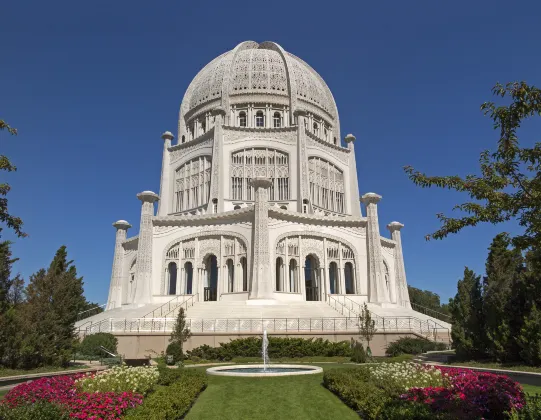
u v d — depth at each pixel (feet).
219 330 121.49
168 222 181.27
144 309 154.61
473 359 82.64
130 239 194.18
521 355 71.41
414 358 102.58
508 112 38.40
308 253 176.96
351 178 232.53
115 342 113.91
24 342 78.13
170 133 233.35
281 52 247.50
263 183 166.50
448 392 44.57
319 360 100.32
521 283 76.54
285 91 235.20
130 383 52.80
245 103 229.45
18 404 41.70
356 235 185.26
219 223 177.27
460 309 86.17
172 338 109.40
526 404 38.99
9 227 57.67
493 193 40.98
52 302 87.71
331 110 257.75
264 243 160.04
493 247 87.45
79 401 41.68
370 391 51.47
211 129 214.07
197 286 172.65
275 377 70.85
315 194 215.10
